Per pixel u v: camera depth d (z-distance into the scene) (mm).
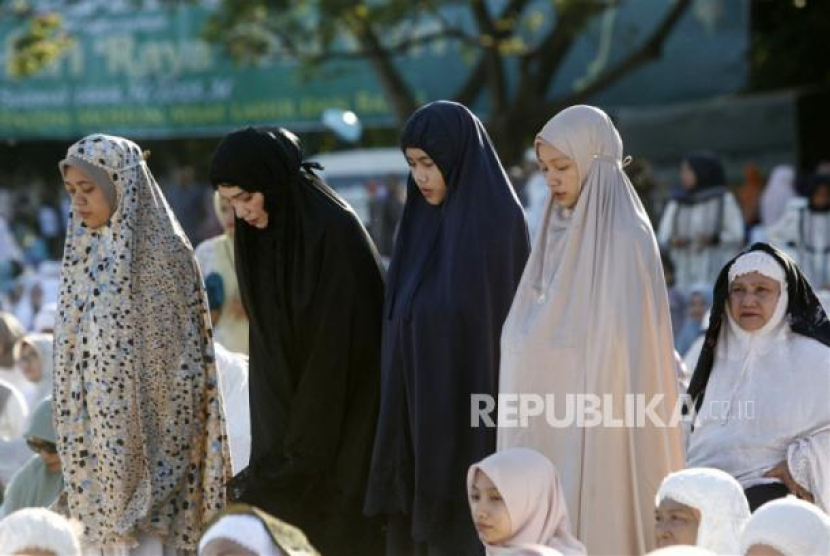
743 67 45875
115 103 51656
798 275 15125
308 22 47469
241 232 15453
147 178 15016
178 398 14898
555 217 14227
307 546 11109
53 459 16984
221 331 20031
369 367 15367
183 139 54812
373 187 38656
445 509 14297
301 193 15367
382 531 15328
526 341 13844
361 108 49250
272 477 15219
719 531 13008
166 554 14906
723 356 15352
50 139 52469
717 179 30734
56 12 51062
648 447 13641
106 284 14742
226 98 50438
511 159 45875
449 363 14375
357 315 15273
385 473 14625
